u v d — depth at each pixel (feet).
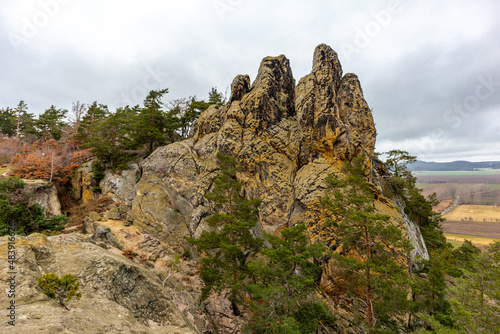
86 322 22.39
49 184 105.70
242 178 97.60
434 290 63.77
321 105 96.84
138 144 127.03
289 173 95.30
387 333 45.32
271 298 46.93
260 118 106.01
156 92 132.46
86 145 118.32
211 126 122.01
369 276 51.52
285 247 52.39
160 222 88.99
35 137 183.93
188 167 107.24
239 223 60.08
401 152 126.72
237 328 59.31
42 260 32.35
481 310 46.09
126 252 71.10
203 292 59.11
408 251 54.49
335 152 91.97
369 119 96.78
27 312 20.04
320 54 108.68
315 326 45.88
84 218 89.25
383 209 79.71
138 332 26.12
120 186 105.81
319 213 77.41
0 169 122.01
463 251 107.14
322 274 69.05
